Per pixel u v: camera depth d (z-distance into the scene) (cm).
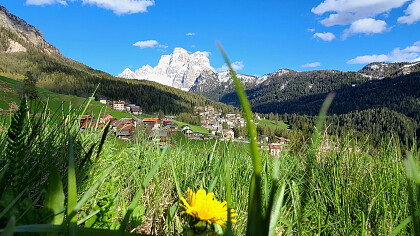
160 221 169
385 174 207
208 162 256
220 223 75
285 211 166
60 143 161
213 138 281
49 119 160
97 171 193
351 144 242
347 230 159
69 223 63
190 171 246
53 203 73
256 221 39
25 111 88
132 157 274
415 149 182
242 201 174
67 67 17412
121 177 227
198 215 75
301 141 257
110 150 259
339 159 227
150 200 186
